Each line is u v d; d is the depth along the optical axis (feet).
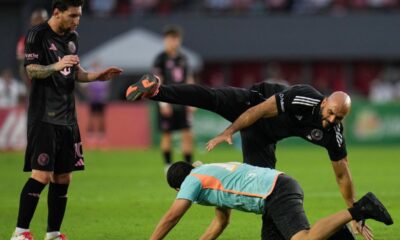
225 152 242.99
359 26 335.47
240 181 80.43
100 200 136.26
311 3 341.41
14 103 254.27
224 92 99.14
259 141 94.99
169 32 173.17
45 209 126.41
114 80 307.37
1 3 323.78
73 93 93.81
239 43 336.29
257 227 108.17
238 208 81.41
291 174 178.09
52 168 91.50
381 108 267.80
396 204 129.39
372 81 347.77
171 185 84.38
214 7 341.41
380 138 267.80
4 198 141.28
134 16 331.57
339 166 89.56
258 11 339.98
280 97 88.12
